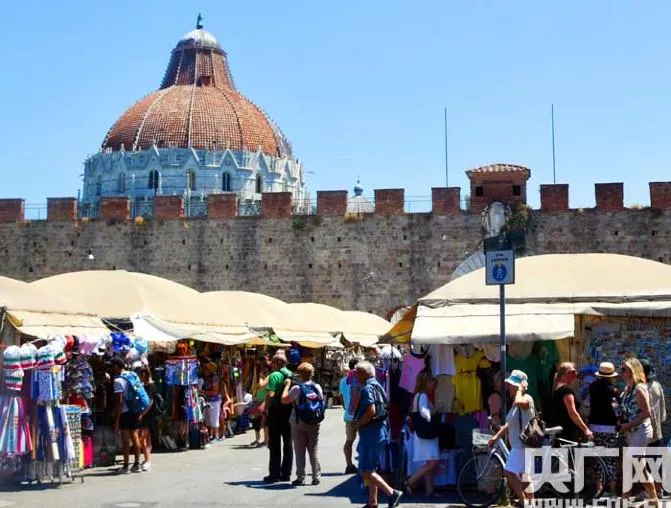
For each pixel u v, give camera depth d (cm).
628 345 2058
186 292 3378
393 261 6594
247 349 4075
